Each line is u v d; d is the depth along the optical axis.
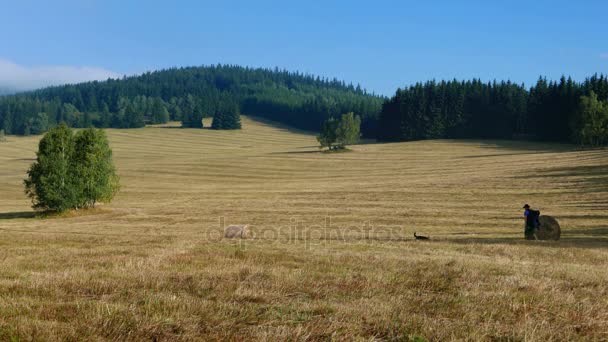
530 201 47.31
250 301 8.71
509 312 8.24
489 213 41.78
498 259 16.89
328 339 6.53
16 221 45.19
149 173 92.88
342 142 132.88
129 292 9.15
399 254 17.48
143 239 23.48
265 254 15.83
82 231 32.50
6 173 102.94
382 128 163.38
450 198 52.16
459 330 6.99
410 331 6.91
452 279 11.38
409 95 157.00
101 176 52.06
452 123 146.25
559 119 127.38
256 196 61.12
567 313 8.12
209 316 7.39
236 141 186.25
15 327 6.50
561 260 18.02
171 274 11.13
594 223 33.44
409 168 90.19
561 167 68.56
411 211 44.41
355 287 10.06
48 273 11.63
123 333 6.51
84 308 7.72
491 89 155.75
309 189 66.56
